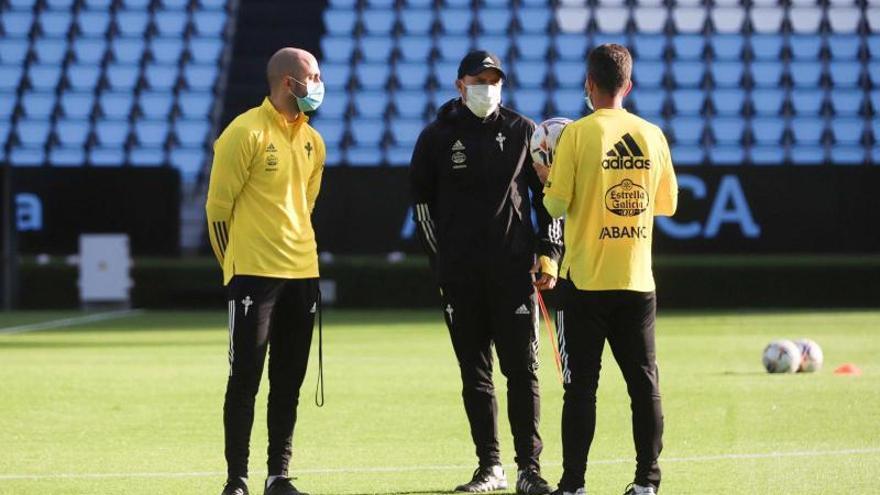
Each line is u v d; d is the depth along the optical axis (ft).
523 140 87.76
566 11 425.69
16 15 424.87
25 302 326.85
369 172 319.88
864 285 315.37
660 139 79.36
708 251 315.99
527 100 402.31
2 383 156.87
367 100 402.52
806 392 139.74
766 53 416.46
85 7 428.15
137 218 321.93
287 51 83.56
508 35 420.77
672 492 84.33
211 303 328.29
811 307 316.19
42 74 411.54
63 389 150.41
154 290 327.47
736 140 392.88
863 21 422.82
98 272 324.60
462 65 87.35
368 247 321.32
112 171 321.73
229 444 82.64
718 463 95.81
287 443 85.30
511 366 87.25
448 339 225.56
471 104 86.58
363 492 86.94
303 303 84.38
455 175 87.30
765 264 314.35
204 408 133.28
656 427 78.43
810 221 314.55
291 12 433.89
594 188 77.66
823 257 314.96
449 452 104.42
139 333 246.68
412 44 418.51
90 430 117.80
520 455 86.94
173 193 321.73
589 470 94.73
